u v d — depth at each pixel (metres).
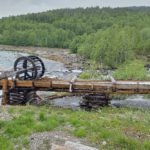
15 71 39.34
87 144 20.81
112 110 34.34
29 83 37.50
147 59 116.56
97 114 30.17
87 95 37.25
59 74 76.00
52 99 41.16
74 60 125.75
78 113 29.50
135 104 41.25
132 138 22.06
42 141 21.28
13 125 23.52
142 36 153.38
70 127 23.67
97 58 109.31
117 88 36.84
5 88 37.50
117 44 102.56
